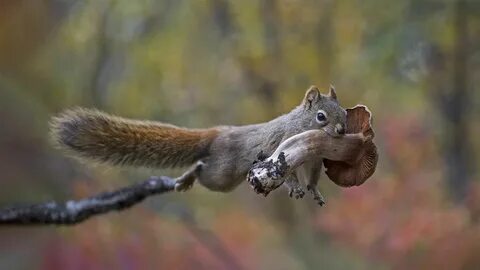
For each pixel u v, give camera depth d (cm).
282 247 801
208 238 773
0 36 908
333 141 475
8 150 788
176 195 855
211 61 1159
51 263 691
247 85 1117
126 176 774
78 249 689
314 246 784
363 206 765
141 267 696
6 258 686
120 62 1154
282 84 1081
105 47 1130
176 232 719
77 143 498
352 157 476
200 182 495
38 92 921
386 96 1095
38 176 778
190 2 1166
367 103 1080
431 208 756
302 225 823
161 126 498
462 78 1133
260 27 1107
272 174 473
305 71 1087
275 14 1102
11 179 777
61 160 780
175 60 1162
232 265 774
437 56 1141
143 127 498
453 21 1121
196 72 1161
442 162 1002
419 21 1122
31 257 692
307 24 1102
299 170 484
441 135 1095
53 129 498
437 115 1125
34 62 947
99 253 692
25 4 922
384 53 1097
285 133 485
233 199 922
